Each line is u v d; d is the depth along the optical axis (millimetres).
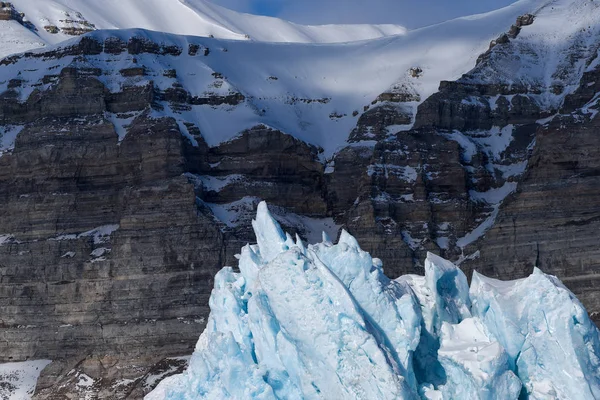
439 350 145125
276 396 148125
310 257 148250
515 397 142375
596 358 145250
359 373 140250
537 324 145750
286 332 145250
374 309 145750
